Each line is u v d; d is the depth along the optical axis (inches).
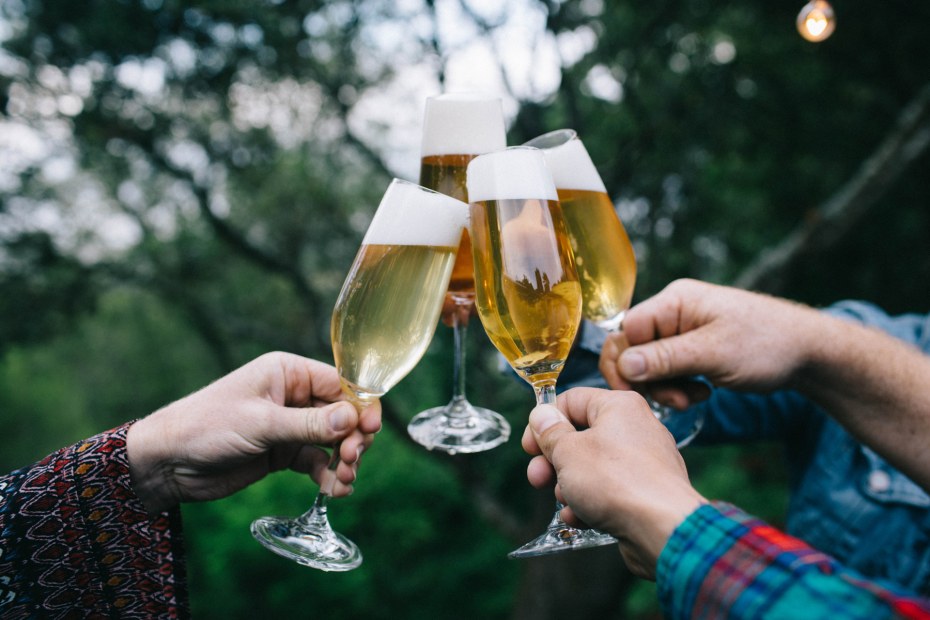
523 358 37.5
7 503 39.0
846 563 59.2
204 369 740.0
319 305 315.0
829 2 202.7
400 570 360.2
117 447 41.3
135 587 41.1
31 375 815.7
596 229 46.1
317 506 46.1
